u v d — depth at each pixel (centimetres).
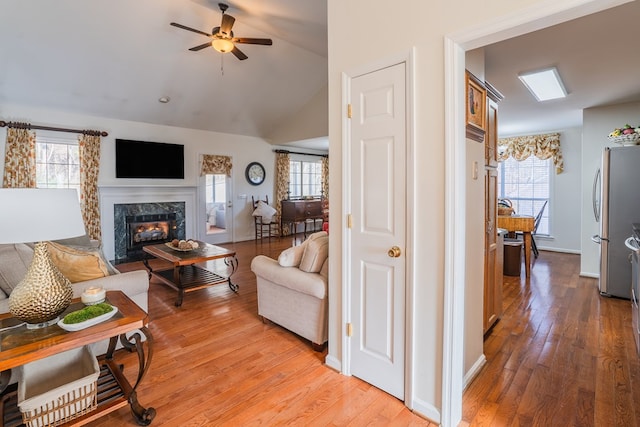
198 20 426
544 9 133
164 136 644
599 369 229
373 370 212
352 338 222
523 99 431
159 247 445
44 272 166
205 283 385
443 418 177
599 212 407
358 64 206
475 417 184
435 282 177
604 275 384
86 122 554
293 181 898
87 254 249
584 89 389
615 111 453
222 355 254
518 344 268
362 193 210
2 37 388
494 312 303
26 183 496
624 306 351
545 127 636
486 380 219
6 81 449
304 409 192
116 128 585
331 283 234
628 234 366
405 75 183
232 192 754
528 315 329
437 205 174
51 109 520
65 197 163
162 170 633
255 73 568
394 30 186
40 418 154
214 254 401
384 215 198
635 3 213
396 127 189
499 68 326
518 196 718
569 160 648
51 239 154
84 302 190
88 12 383
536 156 680
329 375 227
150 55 468
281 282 276
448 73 164
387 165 195
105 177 574
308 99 696
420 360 186
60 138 530
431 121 173
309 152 920
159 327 304
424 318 183
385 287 201
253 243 745
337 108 222
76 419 162
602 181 380
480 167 234
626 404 192
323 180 962
